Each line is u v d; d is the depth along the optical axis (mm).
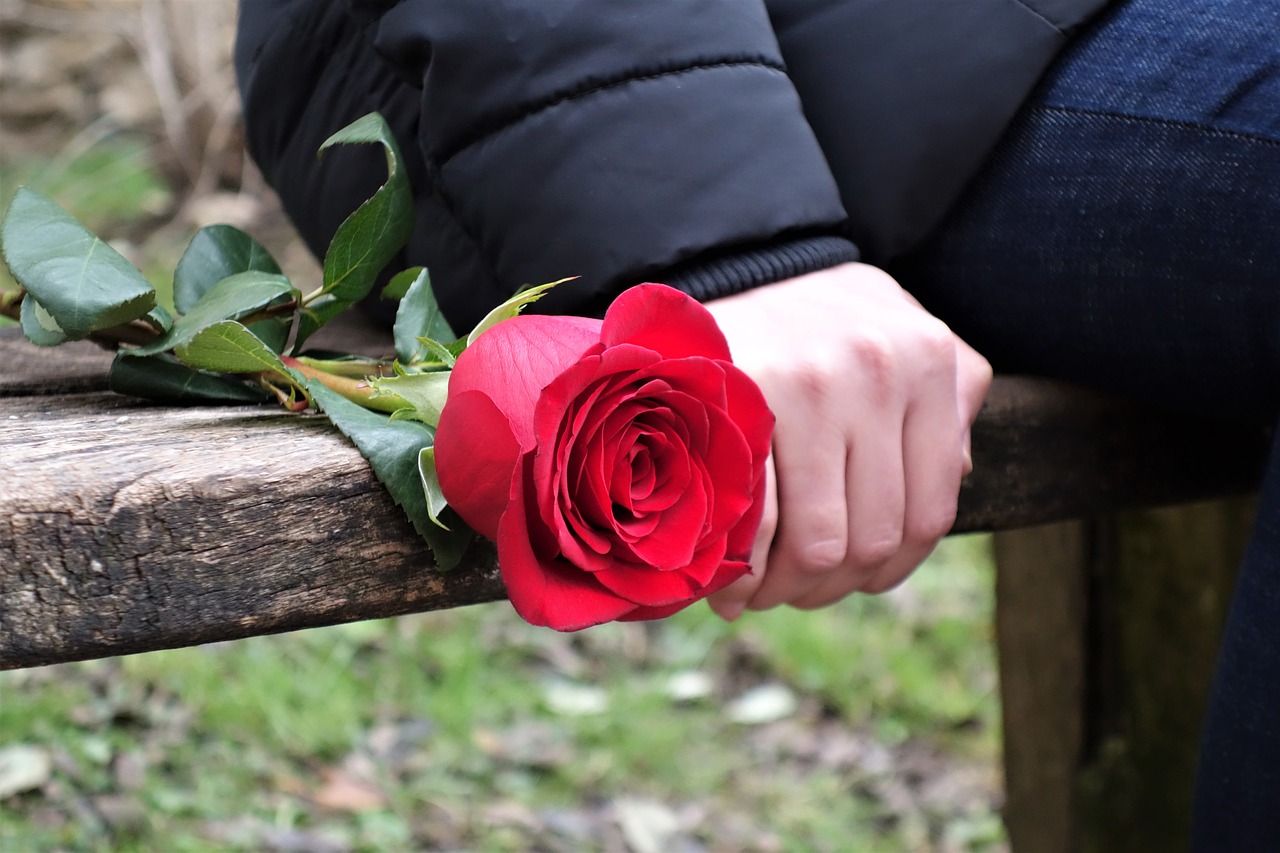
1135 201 1120
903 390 1085
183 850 1853
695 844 2229
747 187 1103
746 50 1119
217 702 2260
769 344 1078
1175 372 1140
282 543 1003
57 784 1907
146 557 984
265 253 1115
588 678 2752
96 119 4980
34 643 974
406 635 2715
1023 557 1796
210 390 1090
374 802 2135
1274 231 1094
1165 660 1671
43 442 1020
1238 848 1126
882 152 1151
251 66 1232
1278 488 1104
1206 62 1114
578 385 959
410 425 1021
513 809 2221
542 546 976
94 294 1024
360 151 1189
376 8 1147
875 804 2445
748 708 2705
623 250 1098
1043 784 1843
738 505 989
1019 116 1147
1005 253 1156
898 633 3070
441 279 1173
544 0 1107
